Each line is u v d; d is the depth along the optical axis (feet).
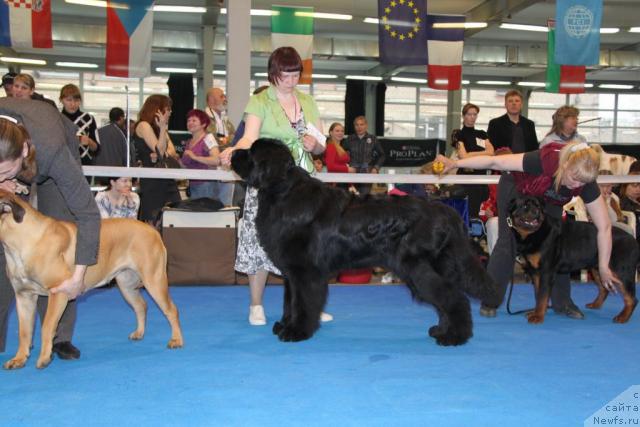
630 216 22.71
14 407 9.11
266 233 13.51
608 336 14.53
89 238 10.43
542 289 16.15
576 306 17.33
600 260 15.31
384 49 29.96
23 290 10.96
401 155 61.46
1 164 9.12
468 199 27.09
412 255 13.29
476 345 13.42
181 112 64.34
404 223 13.29
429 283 13.32
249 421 8.63
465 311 13.50
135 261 12.21
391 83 74.38
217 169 21.58
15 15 26.30
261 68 71.10
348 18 53.83
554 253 15.99
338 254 13.39
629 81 76.54
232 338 13.79
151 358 11.92
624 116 80.28
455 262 13.47
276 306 17.90
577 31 29.73
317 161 29.76
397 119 76.95
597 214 15.12
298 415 8.87
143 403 9.32
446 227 13.47
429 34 31.60
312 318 13.60
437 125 77.61
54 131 10.37
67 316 11.89
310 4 53.01
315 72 72.79
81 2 45.62
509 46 65.36
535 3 49.21
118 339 13.50
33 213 10.44
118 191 19.99
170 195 22.85
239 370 11.18
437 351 12.81
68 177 10.32
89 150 22.79
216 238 21.12
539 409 9.26
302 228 13.23
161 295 12.47
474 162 15.84
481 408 9.27
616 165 29.78
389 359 12.11
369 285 21.77
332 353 12.54
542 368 11.57
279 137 14.65
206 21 57.52
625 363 12.02
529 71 73.10
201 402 9.39
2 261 11.59
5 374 10.73
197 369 11.20
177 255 20.94
